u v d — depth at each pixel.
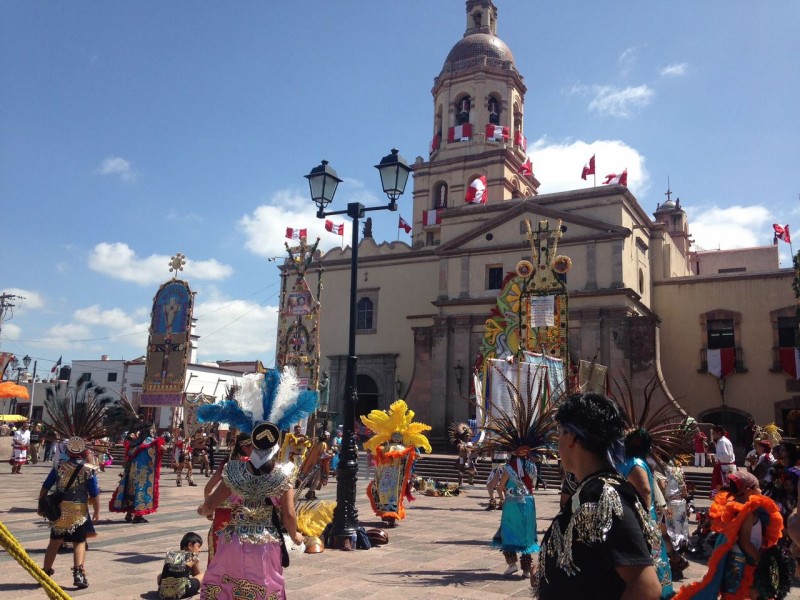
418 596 7.21
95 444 9.83
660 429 7.70
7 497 16.17
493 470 15.68
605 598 2.45
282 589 4.80
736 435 32.84
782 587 4.84
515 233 34.50
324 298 41.38
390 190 11.56
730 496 5.28
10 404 48.12
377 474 12.75
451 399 34.03
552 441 8.55
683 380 34.34
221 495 4.90
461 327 34.53
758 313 33.41
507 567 8.69
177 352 29.33
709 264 47.59
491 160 41.91
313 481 16.59
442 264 36.09
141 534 11.14
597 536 2.48
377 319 39.72
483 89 43.72
